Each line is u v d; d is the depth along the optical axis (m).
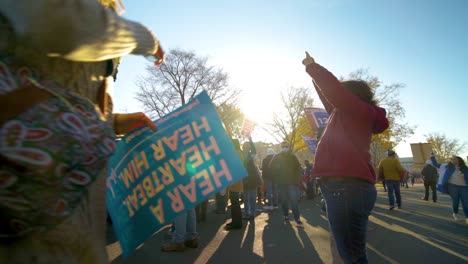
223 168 1.60
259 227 7.41
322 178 2.48
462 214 9.30
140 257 4.80
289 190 7.66
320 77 2.39
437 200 14.90
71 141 0.85
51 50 0.87
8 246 0.88
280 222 8.08
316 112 7.03
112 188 1.71
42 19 0.82
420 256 4.71
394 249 5.12
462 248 5.17
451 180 8.27
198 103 1.70
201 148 1.63
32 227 0.85
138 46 1.07
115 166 1.71
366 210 2.34
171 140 1.65
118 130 1.65
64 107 0.89
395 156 10.69
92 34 0.89
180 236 5.15
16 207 0.80
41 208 0.83
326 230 6.82
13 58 0.89
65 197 0.87
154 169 1.62
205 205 8.61
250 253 5.00
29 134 0.80
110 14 0.94
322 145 2.51
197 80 30.81
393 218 8.40
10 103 0.82
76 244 1.00
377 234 6.29
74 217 1.01
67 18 0.83
